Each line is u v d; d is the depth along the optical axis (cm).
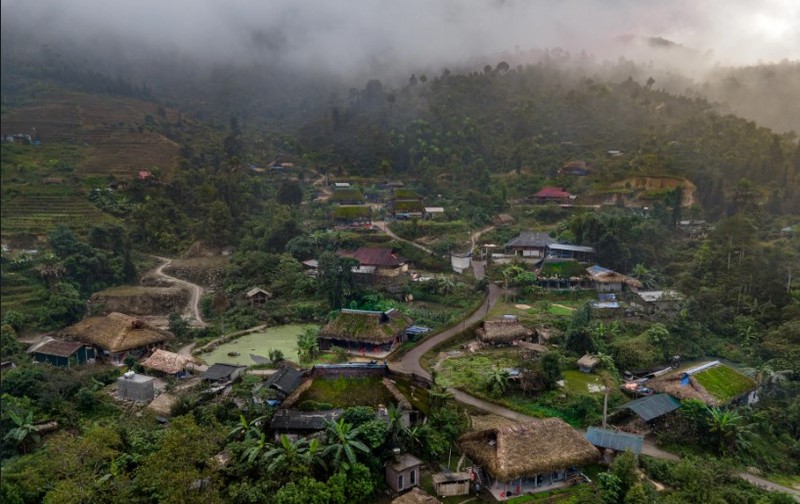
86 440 3534
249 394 4888
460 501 3653
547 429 4006
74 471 3334
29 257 9419
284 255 10006
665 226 10519
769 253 8531
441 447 4150
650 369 6241
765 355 6500
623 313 7750
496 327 6731
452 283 8906
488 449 3884
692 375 5197
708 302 7688
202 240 11456
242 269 9869
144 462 3359
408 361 6112
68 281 8925
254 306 8812
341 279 8425
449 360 6175
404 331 6938
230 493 3353
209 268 10250
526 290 8569
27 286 8812
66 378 5466
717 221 11606
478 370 5797
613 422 4828
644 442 4631
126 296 8894
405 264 9944
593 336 6512
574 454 3888
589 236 9981
